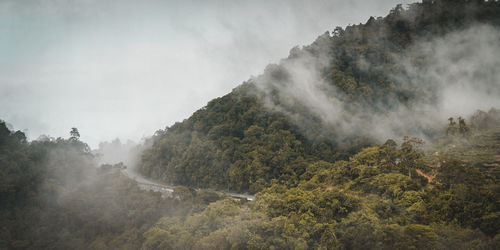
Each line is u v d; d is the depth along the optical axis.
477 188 40.28
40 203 78.50
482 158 51.44
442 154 56.47
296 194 52.75
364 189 52.38
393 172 54.12
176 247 52.66
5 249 67.06
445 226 36.69
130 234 68.75
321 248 38.91
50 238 71.75
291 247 40.09
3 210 75.06
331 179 62.72
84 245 70.88
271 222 44.50
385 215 41.91
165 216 68.12
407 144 58.59
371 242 37.28
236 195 80.69
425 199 43.06
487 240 33.22
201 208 63.97
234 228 44.81
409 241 35.28
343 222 41.53
